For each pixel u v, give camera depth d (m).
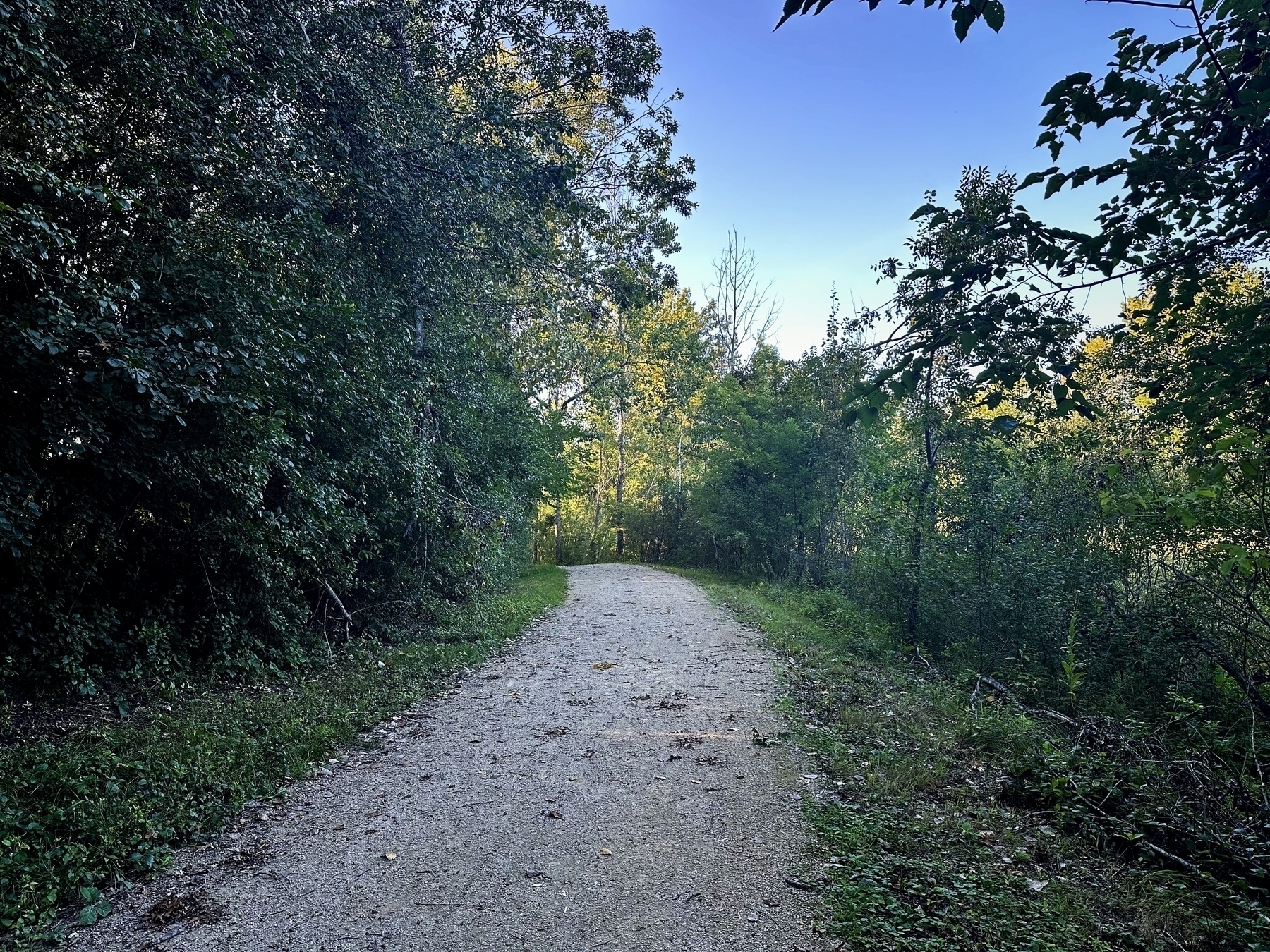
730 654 11.23
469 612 14.30
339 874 4.28
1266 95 2.75
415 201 11.66
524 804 5.32
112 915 3.83
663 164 19.61
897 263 4.32
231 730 6.57
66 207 6.66
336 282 9.95
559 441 28.91
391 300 11.67
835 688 8.93
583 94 16.67
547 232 15.66
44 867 4.07
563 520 45.53
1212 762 6.14
